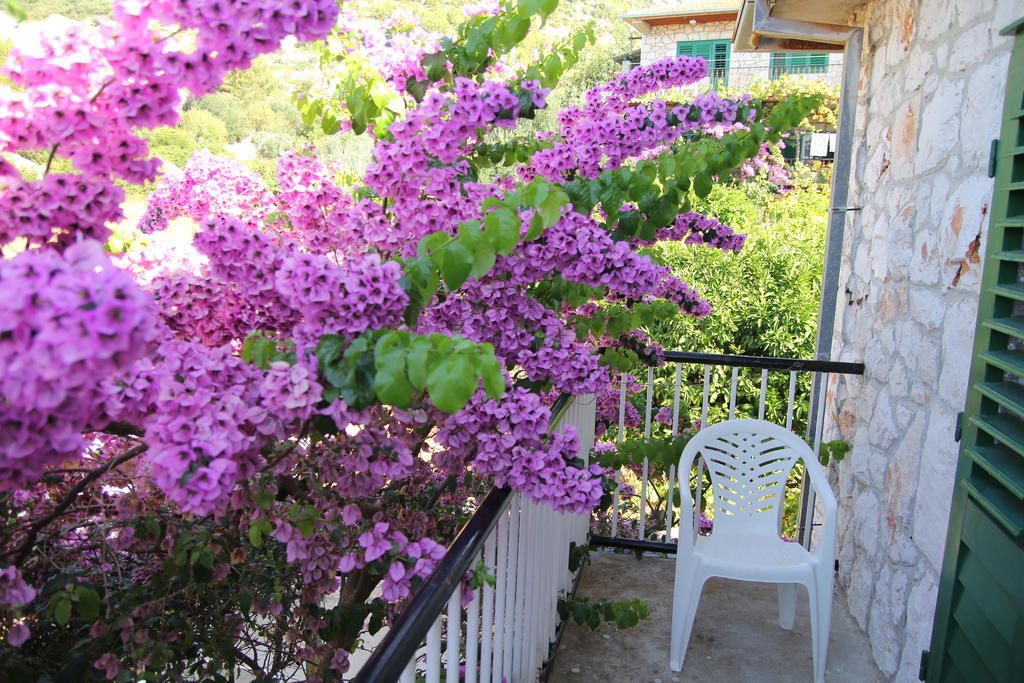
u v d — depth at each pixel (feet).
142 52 3.76
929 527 8.00
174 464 3.43
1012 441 5.66
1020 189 6.05
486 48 7.11
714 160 7.98
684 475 9.52
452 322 6.36
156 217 7.46
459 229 4.86
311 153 7.02
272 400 3.85
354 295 4.07
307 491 5.89
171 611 5.88
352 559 4.96
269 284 4.67
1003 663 5.65
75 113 3.86
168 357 3.82
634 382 13.56
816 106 8.25
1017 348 6.43
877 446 10.11
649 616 10.50
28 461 3.04
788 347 22.29
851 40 12.50
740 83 50.37
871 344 10.78
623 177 7.75
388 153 6.01
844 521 11.43
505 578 6.80
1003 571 5.72
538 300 7.50
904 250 9.61
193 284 4.85
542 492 5.39
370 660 3.74
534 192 5.20
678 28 51.31
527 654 7.79
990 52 7.29
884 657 9.09
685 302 10.53
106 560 5.97
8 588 4.19
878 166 11.16
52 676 5.73
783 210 28.94
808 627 10.23
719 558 9.12
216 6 3.69
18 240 4.41
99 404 3.16
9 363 2.32
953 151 8.14
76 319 2.27
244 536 6.35
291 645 6.81
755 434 10.31
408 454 5.49
